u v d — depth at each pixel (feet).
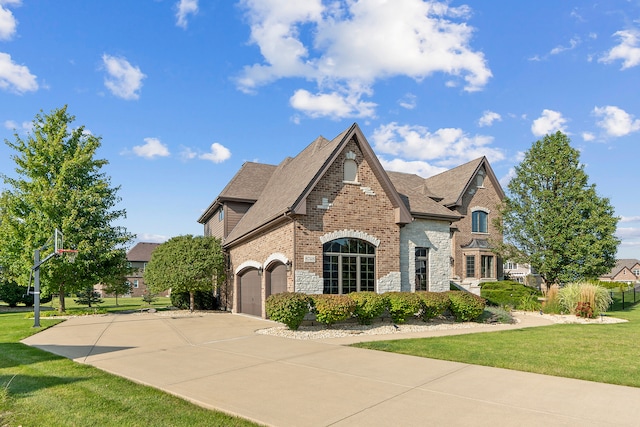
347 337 43.83
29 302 115.03
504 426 17.81
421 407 20.36
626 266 302.66
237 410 20.15
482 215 116.57
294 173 70.03
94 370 29.17
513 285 92.84
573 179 88.69
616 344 38.60
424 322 56.18
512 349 35.88
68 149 83.87
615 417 18.88
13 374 27.96
